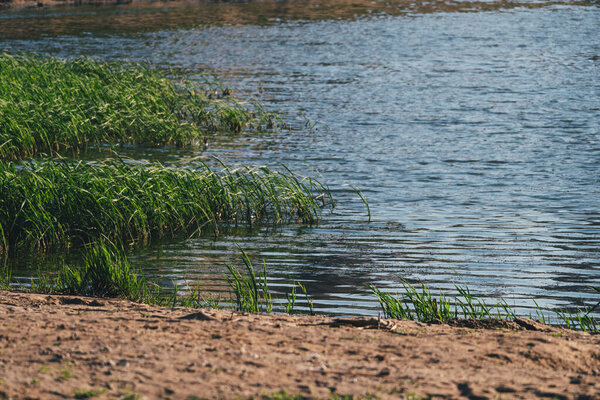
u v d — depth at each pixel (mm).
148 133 34094
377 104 42969
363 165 29203
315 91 47469
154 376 7859
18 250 19078
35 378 7730
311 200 22750
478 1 121500
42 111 33125
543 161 29406
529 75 52719
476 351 9047
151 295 14641
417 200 24219
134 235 20531
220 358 8562
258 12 105438
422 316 13508
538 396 7484
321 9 110250
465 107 41562
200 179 22766
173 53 65375
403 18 98250
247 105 42719
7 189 20125
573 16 96625
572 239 19688
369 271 17172
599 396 7480
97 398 7203
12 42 70125
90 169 22172
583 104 41781
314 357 8688
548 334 10578
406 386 7676
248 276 16703
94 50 65875
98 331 9719
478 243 19422
